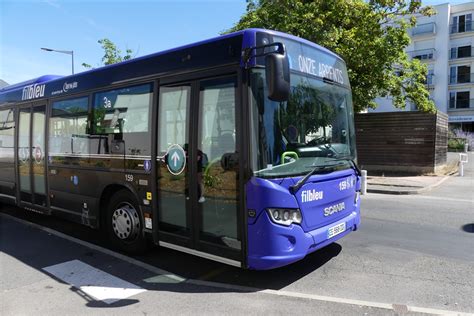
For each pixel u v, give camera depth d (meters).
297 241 4.49
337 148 5.40
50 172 7.66
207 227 4.88
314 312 4.18
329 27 14.27
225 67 4.65
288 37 4.86
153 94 5.55
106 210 6.62
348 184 5.52
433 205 10.65
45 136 7.77
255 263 4.39
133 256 6.11
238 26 16.62
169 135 5.32
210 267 5.60
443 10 51.84
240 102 4.46
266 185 4.32
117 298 4.59
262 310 4.23
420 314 4.12
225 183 4.65
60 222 8.53
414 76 17.77
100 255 6.18
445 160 21.50
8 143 9.01
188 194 5.07
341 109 5.69
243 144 4.43
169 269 5.54
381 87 16.80
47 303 4.48
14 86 9.13
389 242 6.82
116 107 6.18
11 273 5.42
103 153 6.38
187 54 5.12
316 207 4.79
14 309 4.33
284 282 5.03
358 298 4.55
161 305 4.39
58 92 7.47
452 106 52.94
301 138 4.81
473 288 4.83
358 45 15.36
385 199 11.77
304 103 4.94
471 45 51.47
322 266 5.61
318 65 5.30
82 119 6.86
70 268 5.60
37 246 6.70
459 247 6.54
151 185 5.57
